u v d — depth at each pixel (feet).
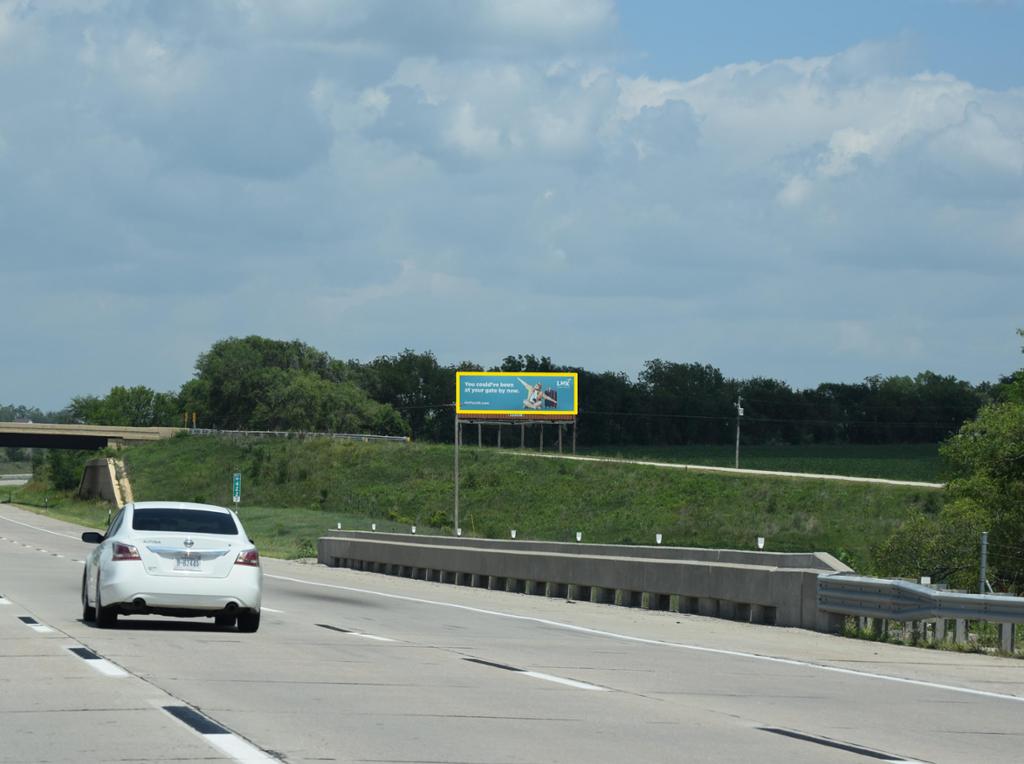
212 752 31.76
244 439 508.12
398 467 447.42
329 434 523.29
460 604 102.78
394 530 338.34
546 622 85.51
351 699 42.88
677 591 97.66
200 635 65.57
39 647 56.49
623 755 34.01
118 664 50.42
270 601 101.04
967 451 204.64
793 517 329.52
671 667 57.88
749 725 40.40
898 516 315.99
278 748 32.78
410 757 32.32
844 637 78.59
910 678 56.49
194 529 68.18
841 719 42.65
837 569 84.07
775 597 85.87
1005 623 69.10
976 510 189.16
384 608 95.61
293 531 330.95
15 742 32.94
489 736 36.29
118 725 35.73
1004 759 35.83
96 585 67.41
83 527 362.94
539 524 363.97
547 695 46.01
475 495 403.95
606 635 75.87
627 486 385.91
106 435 524.11
